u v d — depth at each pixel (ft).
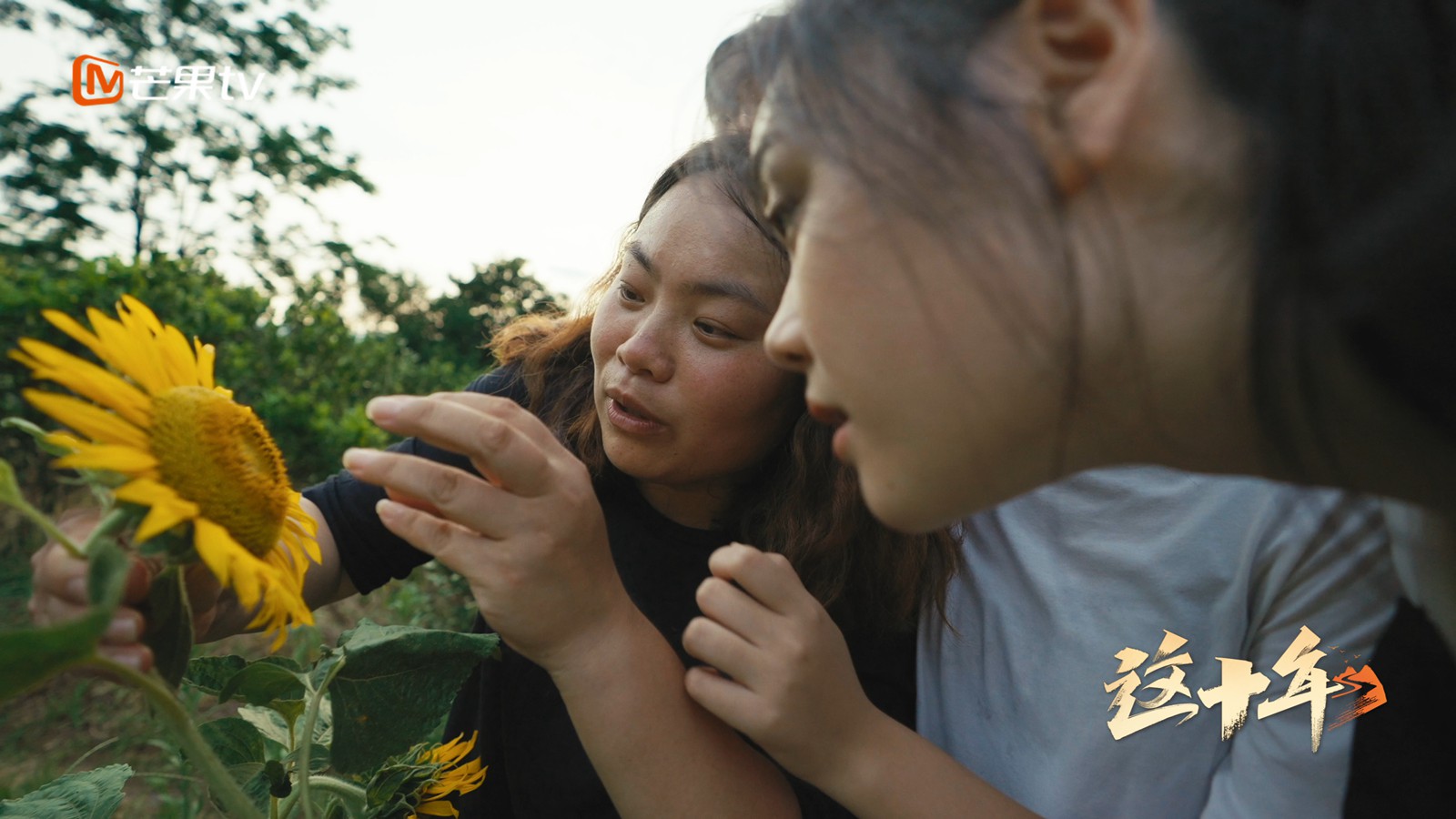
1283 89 1.25
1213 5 1.27
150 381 1.82
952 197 1.38
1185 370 1.38
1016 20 1.39
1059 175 1.33
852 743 2.53
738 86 2.11
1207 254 1.32
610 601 2.48
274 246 33.45
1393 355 1.25
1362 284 1.20
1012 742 3.53
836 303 1.52
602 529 2.46
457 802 3.91
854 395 1.57
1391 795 2.51
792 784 3.26
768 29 1.71
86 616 1.35
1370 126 1.22
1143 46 1.31
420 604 11.75
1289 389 1.35
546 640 2.37
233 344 16.30
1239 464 1.55
